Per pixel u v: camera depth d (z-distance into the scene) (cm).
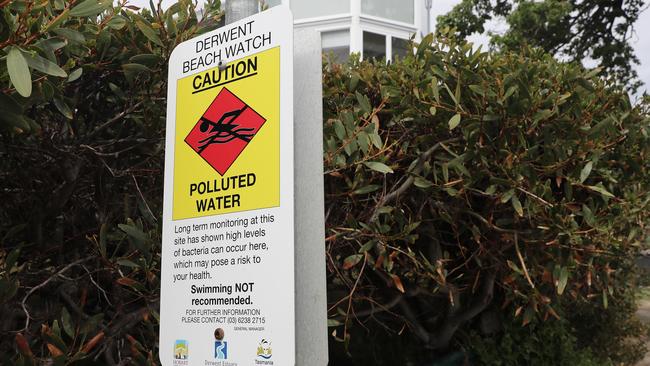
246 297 215
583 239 422
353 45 1488
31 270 378
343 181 425
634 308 655
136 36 359
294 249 210
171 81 259
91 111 393
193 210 238
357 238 406
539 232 417
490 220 422
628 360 648
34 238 400
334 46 1515
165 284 243
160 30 354
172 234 245
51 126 373
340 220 431
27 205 407
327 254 413
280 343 204
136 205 395
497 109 407
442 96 430
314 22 1520
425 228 453
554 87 438
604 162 455
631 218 443
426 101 422
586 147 420
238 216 223
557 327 542
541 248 421
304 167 218
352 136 378
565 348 534
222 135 234
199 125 243
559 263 415
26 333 342
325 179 428
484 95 404
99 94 391
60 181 410
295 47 227
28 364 280
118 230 364
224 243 225
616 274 550
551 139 415
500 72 431
